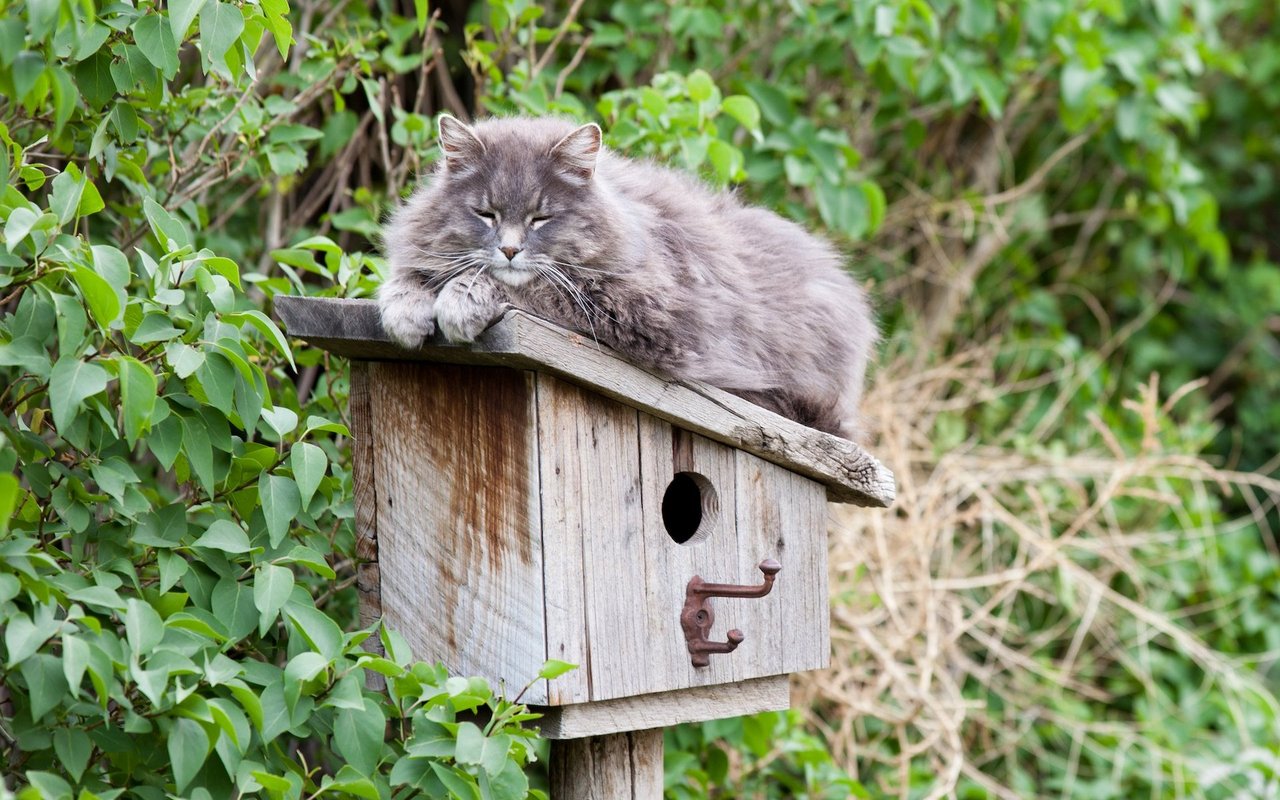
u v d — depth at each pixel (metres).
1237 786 5.66
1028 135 7.49
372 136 5.42
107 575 2.93
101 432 3.04
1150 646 6.68
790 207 5.56
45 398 3.42
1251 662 6.64
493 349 2.97
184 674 2.85
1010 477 5.96
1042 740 6.22
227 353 2.96
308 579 3.96
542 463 3.10
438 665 3.08
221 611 3.11
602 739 3.54
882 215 5.44
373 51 4.74
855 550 5.31
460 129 3.35
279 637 3.49
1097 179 7.71
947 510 5.80
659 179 3.74
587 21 5.86
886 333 6.48
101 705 2.70
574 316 3.16
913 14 5.59
